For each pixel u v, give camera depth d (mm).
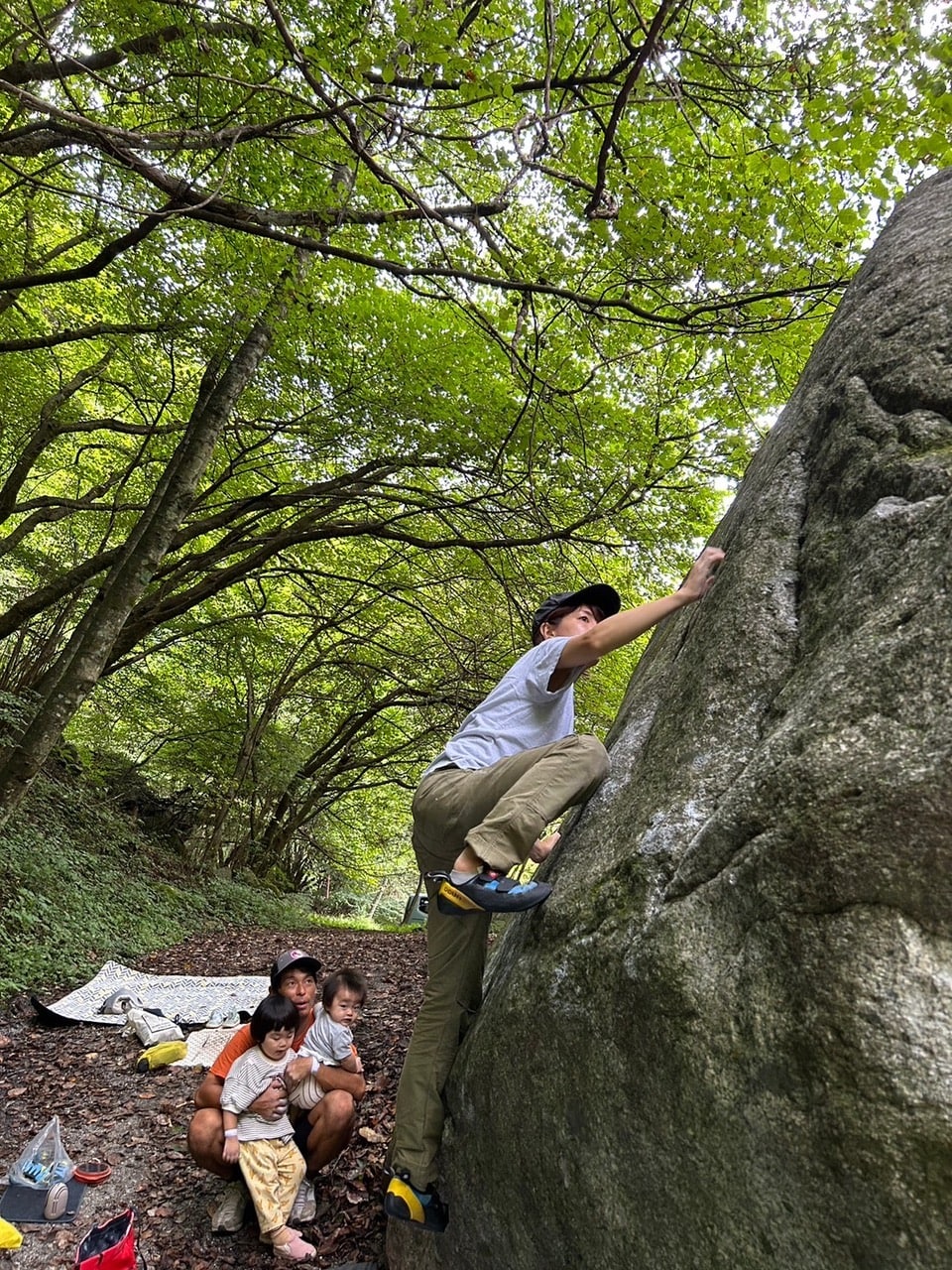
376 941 12055
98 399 11570
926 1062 1247
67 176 6340
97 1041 5621
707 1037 1547
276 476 10938
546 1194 2006
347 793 21500
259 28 4238
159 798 15578
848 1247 1296
